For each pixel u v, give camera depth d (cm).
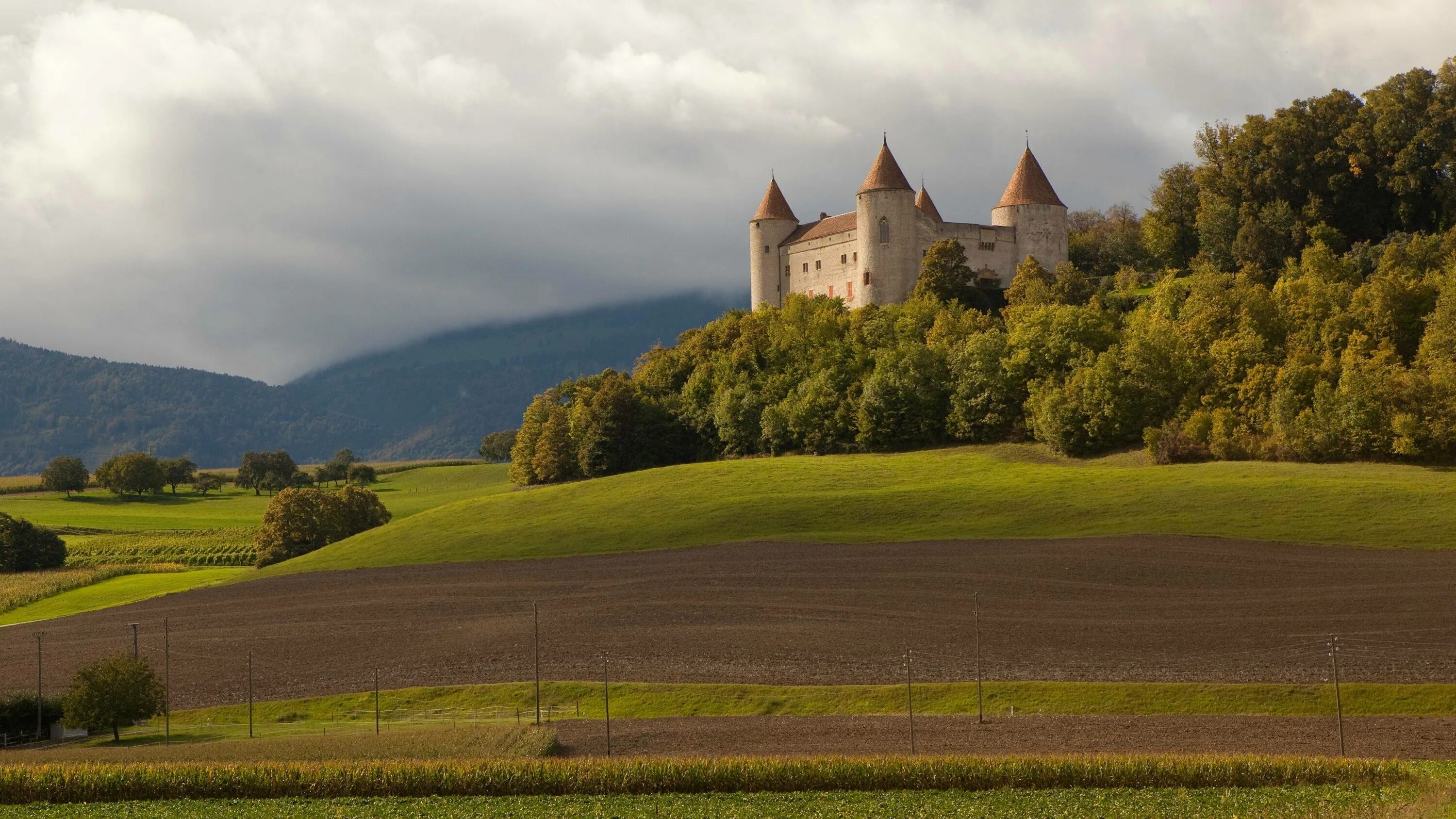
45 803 4197
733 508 10550
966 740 4722
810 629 6775
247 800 4200
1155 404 11844
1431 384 9931
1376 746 4447
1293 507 8656
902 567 8138
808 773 4159
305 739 5122
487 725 5312
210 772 4312
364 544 11131
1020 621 6675
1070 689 5422
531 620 7494
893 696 5509
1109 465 11400
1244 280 13088
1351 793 3797
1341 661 5594
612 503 11500
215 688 6675
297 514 12988
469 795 4206
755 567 8481
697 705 5612
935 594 7381
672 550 9350
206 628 8188
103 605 9881
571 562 9306
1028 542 8556
